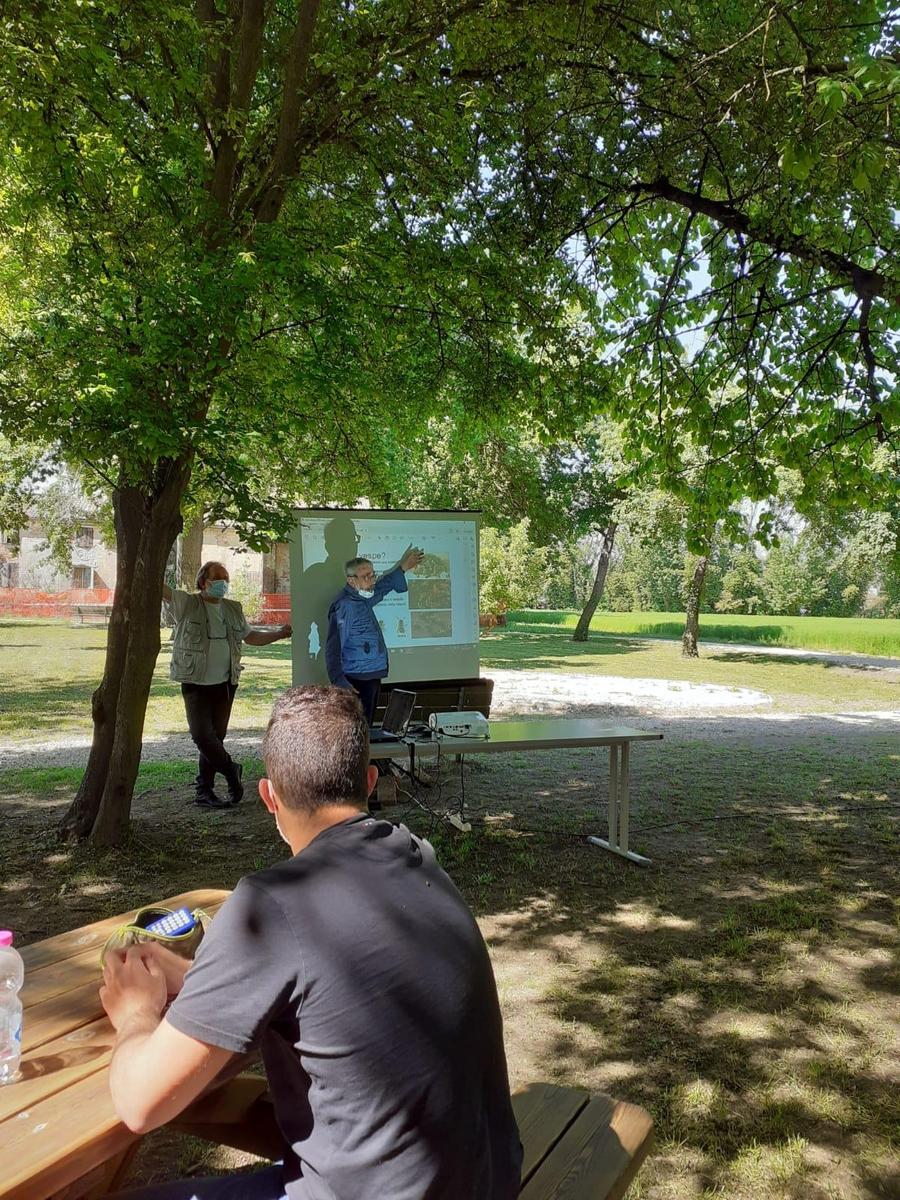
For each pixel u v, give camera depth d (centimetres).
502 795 819
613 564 7888
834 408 827
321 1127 140
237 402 623
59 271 667
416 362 900
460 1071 141
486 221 800
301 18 626
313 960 141
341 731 169
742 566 6994
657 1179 279
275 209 675
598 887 563
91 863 589
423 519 873
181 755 1026
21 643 2572
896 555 976
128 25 613
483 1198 140
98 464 640
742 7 693
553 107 740
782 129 648
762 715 1491
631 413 909
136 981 176
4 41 521
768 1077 340
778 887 561
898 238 745
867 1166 287
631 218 882
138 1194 169
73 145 597
